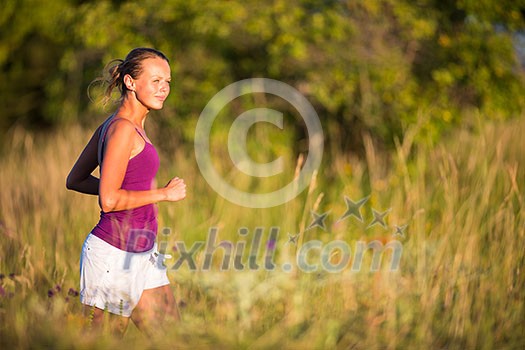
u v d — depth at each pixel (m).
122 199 11.75
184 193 12.23
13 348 12.37
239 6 27.03
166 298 12.93
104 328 12.19
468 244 15.91
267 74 28.42
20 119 46.88
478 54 27.41
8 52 46.31
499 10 27.84
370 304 14.79
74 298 14.13
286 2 27.17
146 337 12.60
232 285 15.47
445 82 26.66
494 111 26.55
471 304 14.87
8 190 22.05
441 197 19.58
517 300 14.95
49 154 25.25
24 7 44.47
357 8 27.56
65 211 20.58
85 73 30.81
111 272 12.19
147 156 12.11
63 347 12.06
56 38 34.12
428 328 14.09
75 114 31.39
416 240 17.36
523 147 20.45
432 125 26.00
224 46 28.42
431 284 15.20
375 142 27.52
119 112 12.51
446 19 28.12
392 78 26.66
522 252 15.70
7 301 13.48
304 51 26.23
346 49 27.17
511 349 13.88
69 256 17.55
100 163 12.29
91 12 29.58
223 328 13.21
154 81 12.31
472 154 19.64
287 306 14.67
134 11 28.56
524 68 29.00
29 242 18.02
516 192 17.03
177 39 28.34
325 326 13.31
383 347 13.45
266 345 12.73
